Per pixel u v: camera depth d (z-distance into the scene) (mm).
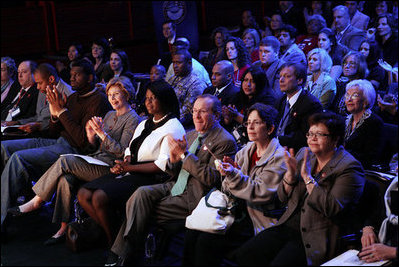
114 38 10219
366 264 2795
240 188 3143
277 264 2865
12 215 4469
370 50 5824
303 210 2986
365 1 7652
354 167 2896
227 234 3219
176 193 3518
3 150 4680
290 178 3000
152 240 3508
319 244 2918
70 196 4012
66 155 4047
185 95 5184
